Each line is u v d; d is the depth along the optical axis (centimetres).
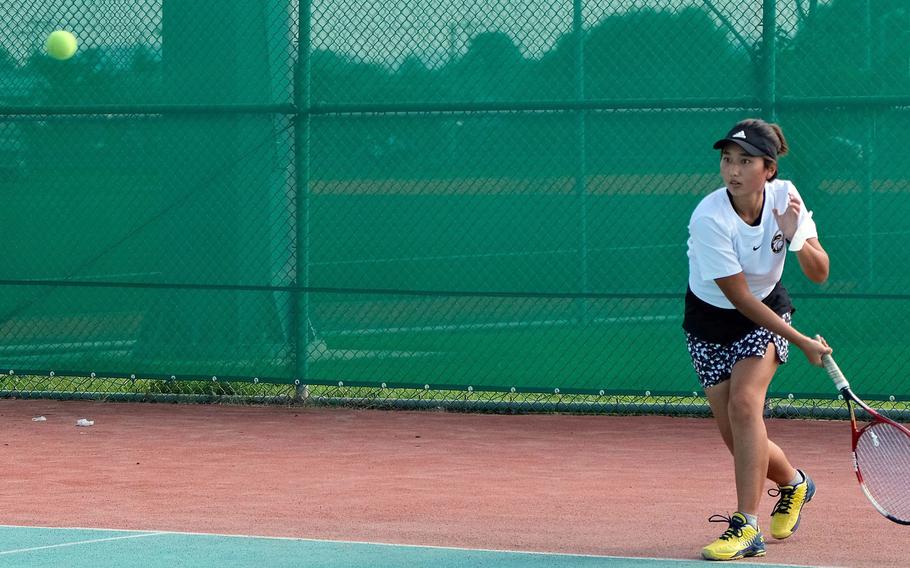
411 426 2239
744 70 2227
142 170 2498
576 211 2292
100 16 2503
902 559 1281
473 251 2339
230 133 2453
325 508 1578
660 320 2266
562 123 2292
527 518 1512
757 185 1261
